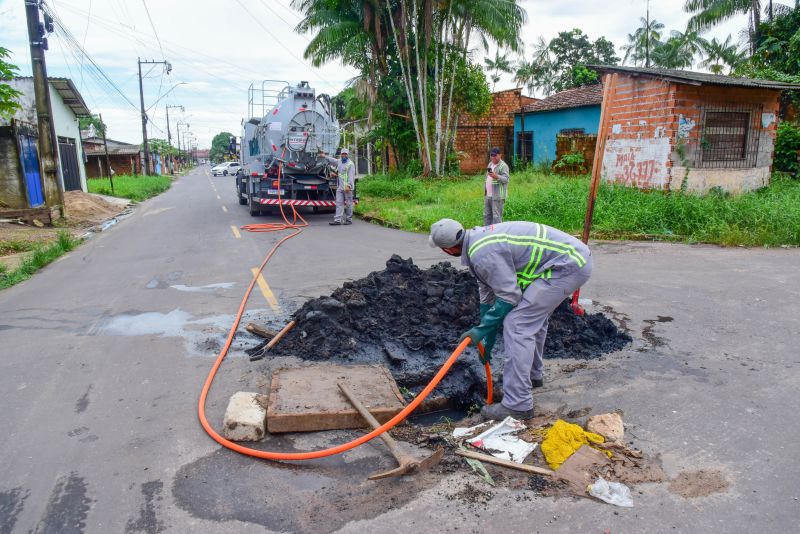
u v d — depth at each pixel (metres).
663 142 12.09
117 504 2.94
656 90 12.19
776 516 2.68
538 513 2.78
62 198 15.51
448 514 2.80
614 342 4.98
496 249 3.42
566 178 17.22
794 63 17.92
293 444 3.51
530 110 24.06
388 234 12.19
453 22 20.33
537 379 4.14
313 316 5.08
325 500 2.94
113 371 4.71
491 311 3.47
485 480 3.07
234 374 4.55
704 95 11.97
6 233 13.23
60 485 3.11
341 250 10.13
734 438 3.38
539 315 3.58
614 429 3.47
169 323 5.96
